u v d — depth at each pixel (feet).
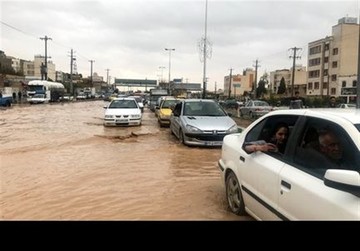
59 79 493.36
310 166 12.19
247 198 15.85
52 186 23.72
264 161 14.60
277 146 14.75
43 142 44.21
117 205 19.75
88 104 207.31
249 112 98.07
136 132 55.36
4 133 54.08
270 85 479.82
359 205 9.60
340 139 11.51
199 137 39.09
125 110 65.98
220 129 39.14
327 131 12.21
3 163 31.07
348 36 279.08
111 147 40.27
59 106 171.22
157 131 57.00
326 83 298.56
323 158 11.85
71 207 19.43
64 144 42.50
